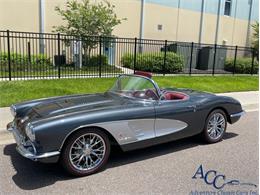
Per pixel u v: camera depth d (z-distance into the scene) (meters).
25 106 4.60
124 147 4.24
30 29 16.12
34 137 3.53
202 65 19.44
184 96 5.21
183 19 22.81
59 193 3.46
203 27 24.16
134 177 3.92
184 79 12.96
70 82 10.32
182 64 16.20
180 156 4.71
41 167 4.14
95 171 4.00
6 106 7.36
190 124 4.95
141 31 20.59
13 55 13.07
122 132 4.14
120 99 4.67
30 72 12.16
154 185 3.71
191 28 23.48
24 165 4.20
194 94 5.45
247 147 5.22
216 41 25.30
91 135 3.91
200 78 13.61
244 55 27.06
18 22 15.74
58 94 8.84
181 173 4.08
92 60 14.88
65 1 16.92
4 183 3.68
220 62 19.67
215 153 4.88
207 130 5.26
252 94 11.23
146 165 4.32
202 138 5.34
